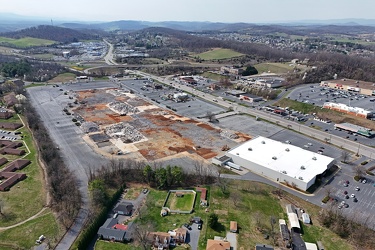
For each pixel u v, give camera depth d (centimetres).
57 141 13462
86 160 11712
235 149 12175
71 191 9381
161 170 10031
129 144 13250
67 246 7300
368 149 13125
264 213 8738
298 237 7794
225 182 10131
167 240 7425
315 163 11138
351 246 7512
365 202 9275
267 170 10744
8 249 7212
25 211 8656
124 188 9956
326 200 9312
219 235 7806
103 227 7850
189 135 14388
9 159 11850
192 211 8769
